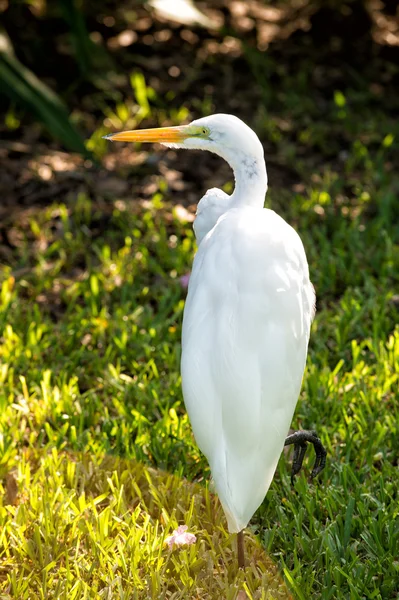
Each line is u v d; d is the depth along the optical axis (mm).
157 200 11750
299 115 14062
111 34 16125
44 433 7934
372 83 15039
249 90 14844
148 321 9391
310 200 11711
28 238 11234
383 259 10359
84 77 14820
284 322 5762
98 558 6383
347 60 15570
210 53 15805
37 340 9102
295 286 5895
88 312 9664
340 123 13867
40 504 6844
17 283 10227
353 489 7152
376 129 13734
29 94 12008
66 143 11984
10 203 11922
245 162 6656
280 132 13664
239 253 5855
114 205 11898
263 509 7000
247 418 5562
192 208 11812
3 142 13352
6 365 8516
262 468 5695
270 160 12945
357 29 15859
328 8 15914
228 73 15242
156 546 6480
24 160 12930
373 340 8945
